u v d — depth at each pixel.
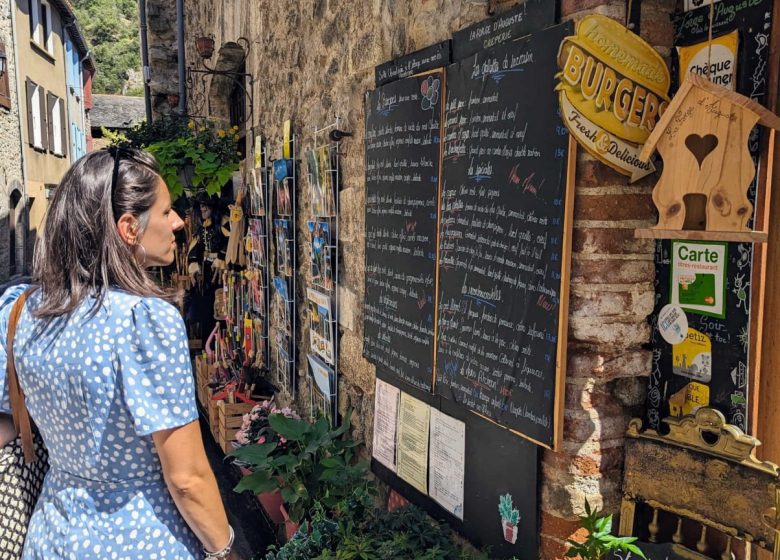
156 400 1.39
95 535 1.43
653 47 1.73
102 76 48.47
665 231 1.61
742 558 1.63
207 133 6.10
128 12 52.66
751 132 1.54
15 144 13.30
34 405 1.48
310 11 3.96
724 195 1.49
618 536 1.82
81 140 22.69
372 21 3.05
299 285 4.42
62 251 1.45
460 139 2.25
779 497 1.45
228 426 4.84
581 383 1.84
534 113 1.87
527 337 1.94
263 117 5.34
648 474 1.73
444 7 2.43
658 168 1.78
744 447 1.52
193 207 6.55
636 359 1.84
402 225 2.71
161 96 10.14
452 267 2.33
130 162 1.52
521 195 1.94
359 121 3.25
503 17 2.03
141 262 1.56
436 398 2.52
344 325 3.54
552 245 1.83
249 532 3.90
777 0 1.46
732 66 1.57
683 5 1.71
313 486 3.07
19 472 1.58
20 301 1.54
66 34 19.52
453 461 2.41
